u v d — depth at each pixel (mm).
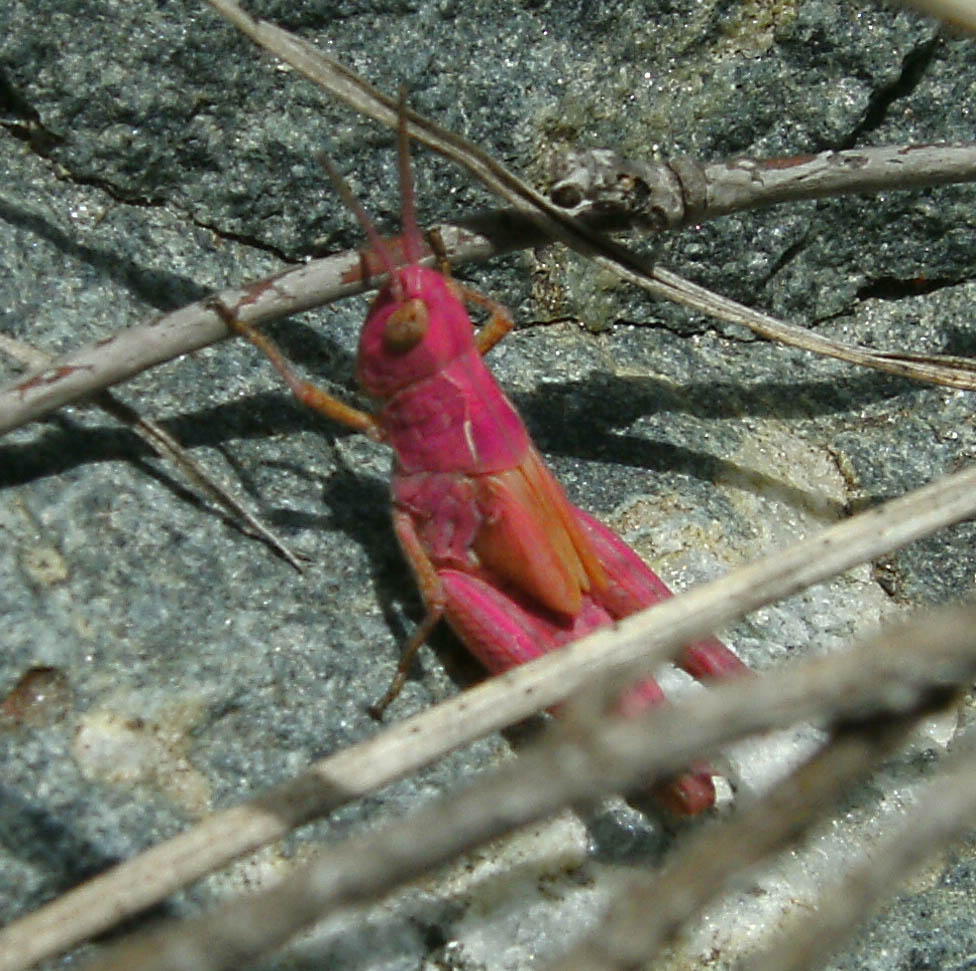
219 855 48
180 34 76
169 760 63
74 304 74
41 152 77
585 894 65
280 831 49
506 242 73
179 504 69
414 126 69
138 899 48
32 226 75
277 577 68
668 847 67
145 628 65
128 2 76
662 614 50
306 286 69
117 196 78
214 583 67
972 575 79
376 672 67
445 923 63
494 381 67
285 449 73
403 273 67
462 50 79
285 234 79
